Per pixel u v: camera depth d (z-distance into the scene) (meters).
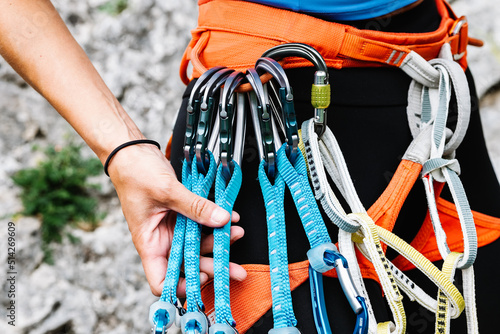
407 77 0.98
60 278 2.26
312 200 0.87
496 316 1.09
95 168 2.58
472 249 0.90
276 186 0.89
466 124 0.95
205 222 0.84
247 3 0.94
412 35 0.95
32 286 2.22
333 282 0.90
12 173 2.54
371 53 0.93
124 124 0.93
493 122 2.57
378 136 0.95
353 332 0.84
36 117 2.68
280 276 0.85
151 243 0.89
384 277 0.83
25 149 2.61
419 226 1.06
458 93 0.94
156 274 0.89
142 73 2.64
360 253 0.94
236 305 0.90
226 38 0.95
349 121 0.94
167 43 2.69
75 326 2.15
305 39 0.91
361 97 0.94
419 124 0.98
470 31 2.69
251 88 0.90
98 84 0.96
